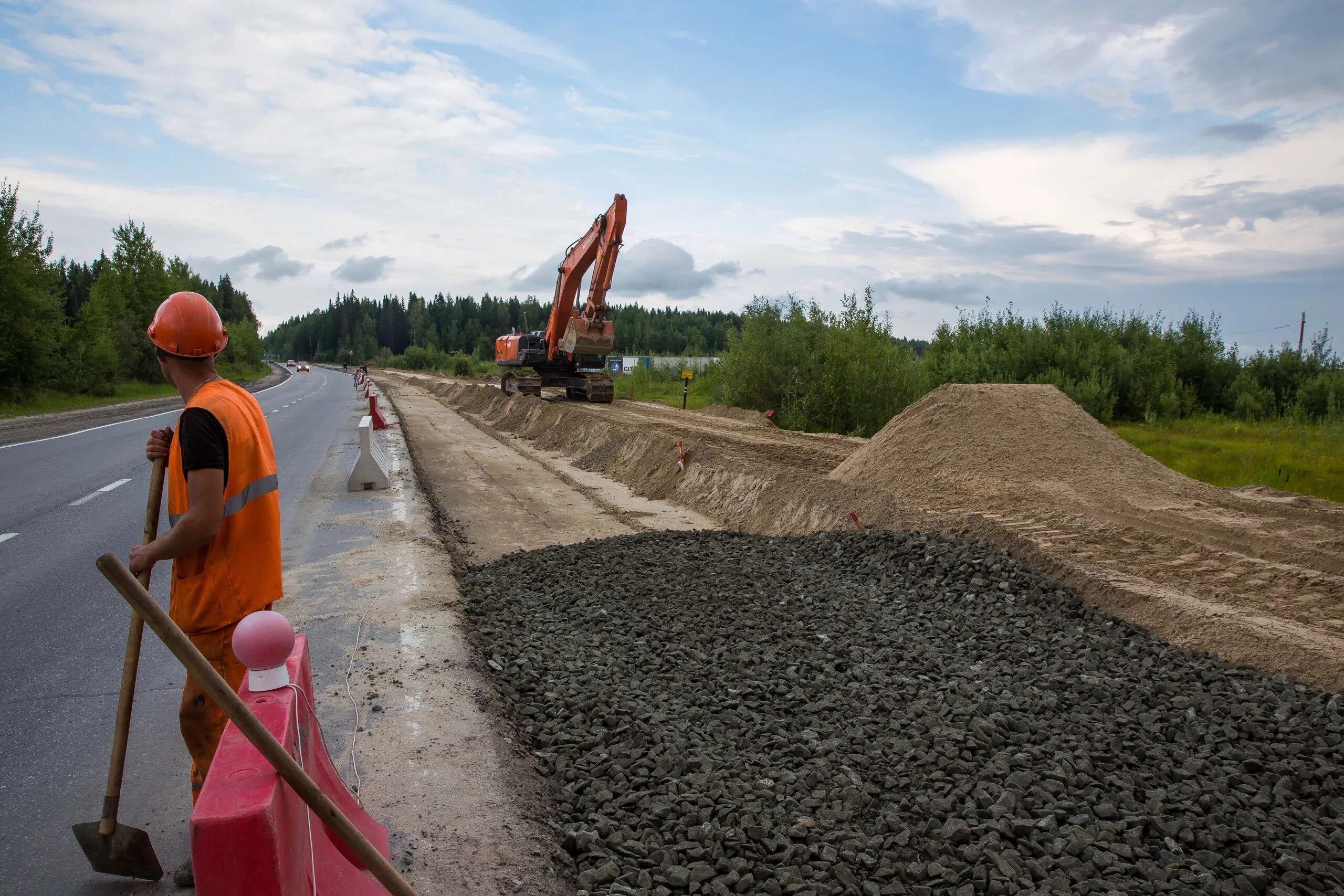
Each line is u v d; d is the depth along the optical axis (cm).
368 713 433
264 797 193
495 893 288
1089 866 321
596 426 2089
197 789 295
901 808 371
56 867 315
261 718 217
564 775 396
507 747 410
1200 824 361
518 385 3397
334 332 17712
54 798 368
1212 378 2627
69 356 3516
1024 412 1223
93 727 441
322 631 564
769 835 338
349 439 1973
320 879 233
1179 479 1129
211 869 185
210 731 283
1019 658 584
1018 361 2539
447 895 284
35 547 849
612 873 308
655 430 1986
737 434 2039
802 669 557
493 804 348
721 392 2941
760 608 699
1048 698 498
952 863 321
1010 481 1100
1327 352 2562
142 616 188
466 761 383
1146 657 578
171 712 461
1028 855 332
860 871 318
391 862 298
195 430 263
